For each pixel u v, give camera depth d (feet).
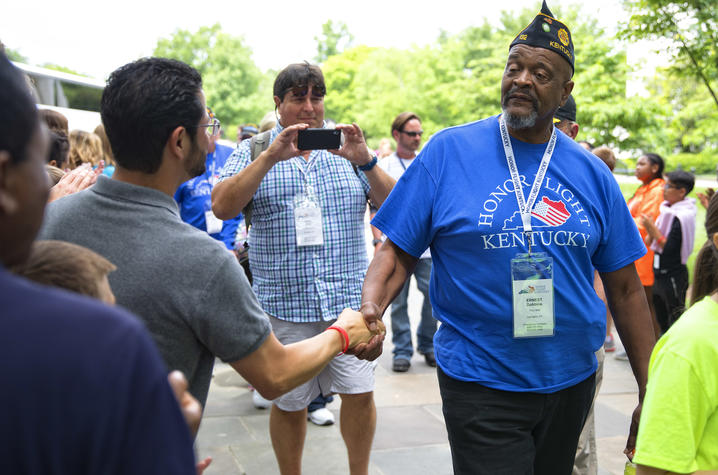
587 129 42.37
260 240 9.90
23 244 2.60
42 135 2.63
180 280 4.62
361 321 6.38
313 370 5.57
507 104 6.76
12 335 2.25
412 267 7.48
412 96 183.83
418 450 12.40
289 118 9.85
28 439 2.21
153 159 4.82
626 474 6.93
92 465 2.28
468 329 6.81
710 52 23.99
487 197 6.75
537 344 6.65
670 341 5.04
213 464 11.61
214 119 5.36
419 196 7.07
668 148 44.09
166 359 4.66
